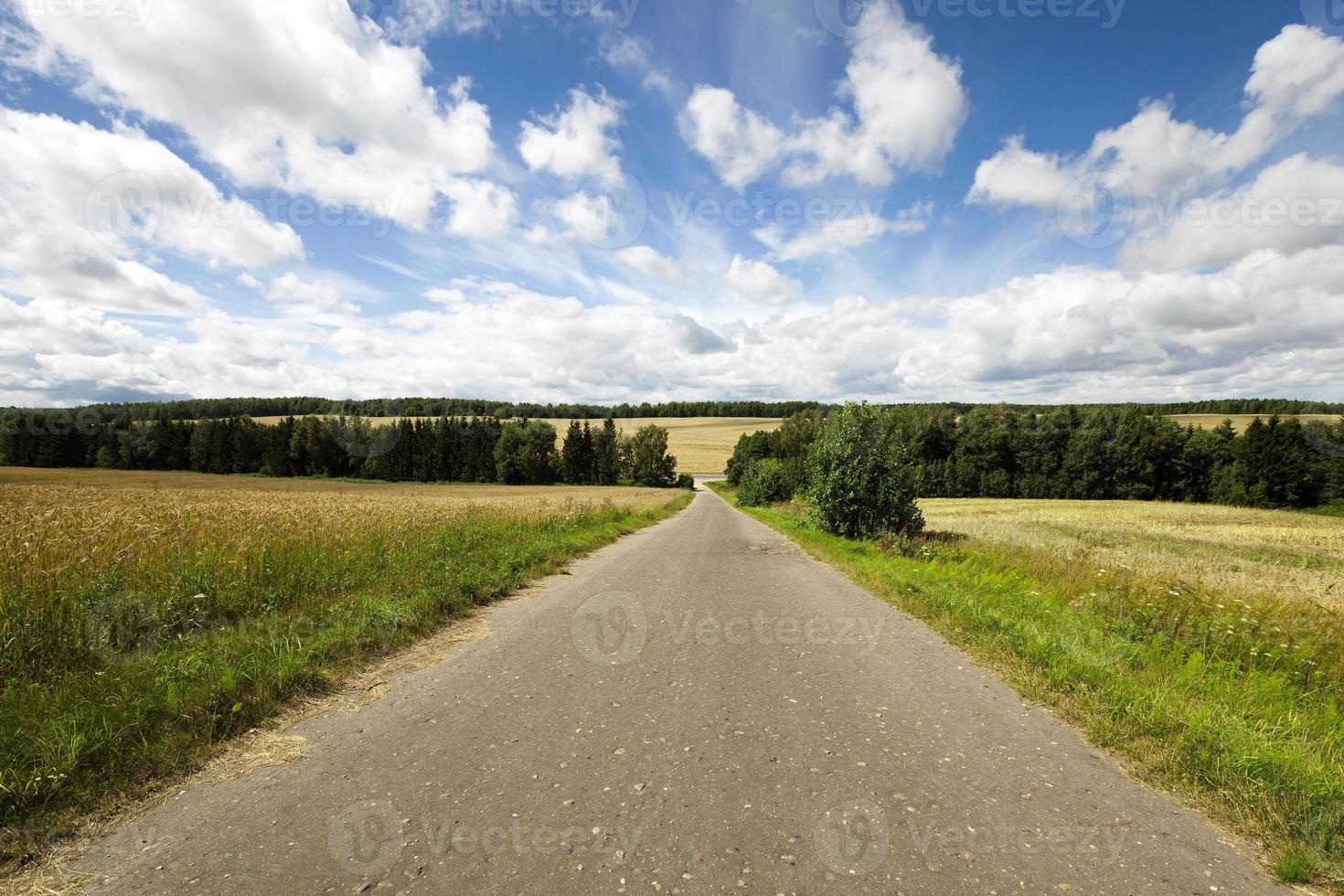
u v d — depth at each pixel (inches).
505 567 399.9
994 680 199.9
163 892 94.3
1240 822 114.6
